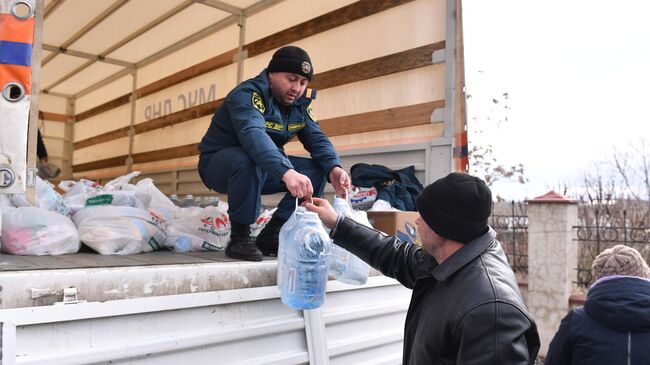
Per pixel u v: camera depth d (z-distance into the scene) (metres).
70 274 1.38
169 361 1.54
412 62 3.03
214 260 1.91
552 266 5.31
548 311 5.31
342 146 3.46
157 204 2.70
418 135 3.02
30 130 1.38
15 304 1.29
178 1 4.28
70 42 5.44
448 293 1.28
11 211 1.94
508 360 1.13
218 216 2.45
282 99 2.14
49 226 1.97
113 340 1.43
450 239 1.34
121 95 6.41
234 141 2.18
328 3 3.55
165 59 5.49
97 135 6.92
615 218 7.33
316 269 1.66
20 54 1.34
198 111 4.89
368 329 2.21
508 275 1.27
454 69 2.84
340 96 3.47
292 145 3.95
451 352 1.25
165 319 1.54
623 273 1.91
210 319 1.65
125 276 1.48
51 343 1.32
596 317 1.86
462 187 1.32
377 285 2.26
